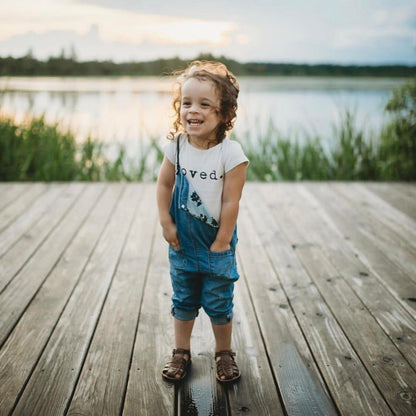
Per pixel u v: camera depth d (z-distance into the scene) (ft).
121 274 8.87
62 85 47.80
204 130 5.14
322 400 5.57
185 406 5.45
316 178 18.06
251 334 6.97
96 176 17.87
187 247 5.56
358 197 14.10
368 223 11.86
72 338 6.77
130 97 38.29
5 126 17.97
